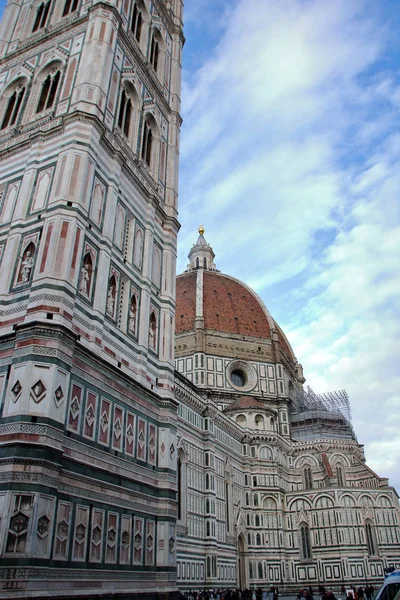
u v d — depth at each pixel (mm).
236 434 90750
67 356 25609
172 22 55906
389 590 21719
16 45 44250
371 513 88125
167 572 29703
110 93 37688
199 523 70625
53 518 22375
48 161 33000
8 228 31484
